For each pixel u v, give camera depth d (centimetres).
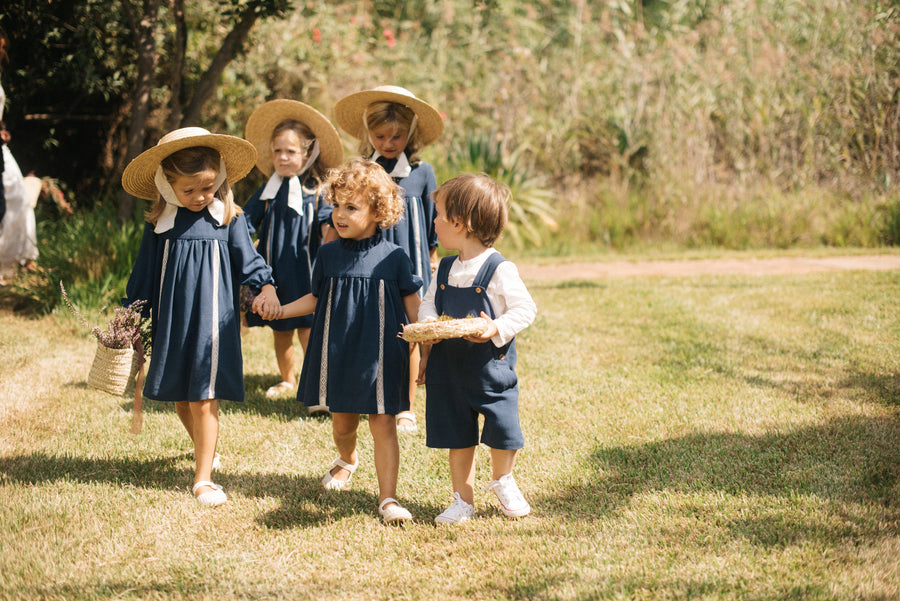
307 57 948
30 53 771
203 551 258
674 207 1005
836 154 1027
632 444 347
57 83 805
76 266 595
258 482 315
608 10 1360
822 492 289
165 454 343
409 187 387
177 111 734
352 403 285
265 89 893
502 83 1181
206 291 302
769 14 1124
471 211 274
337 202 289
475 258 281
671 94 1080
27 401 402
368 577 243
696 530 264
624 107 1112
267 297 312
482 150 1002
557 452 340
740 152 1081
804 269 776
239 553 257
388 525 278
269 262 416
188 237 304
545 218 988
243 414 396
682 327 546
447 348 276
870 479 298
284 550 260
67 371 453
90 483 309
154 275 309
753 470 314
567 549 256
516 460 333
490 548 260
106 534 269
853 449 327
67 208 776
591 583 232
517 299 273
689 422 370
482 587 234
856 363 444
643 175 1079
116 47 813
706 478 308
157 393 299
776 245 955
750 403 391
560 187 1103
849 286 648
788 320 548
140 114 712
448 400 277
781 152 1052
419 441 362
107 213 725
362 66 1016
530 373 454
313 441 361
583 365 470
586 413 387
